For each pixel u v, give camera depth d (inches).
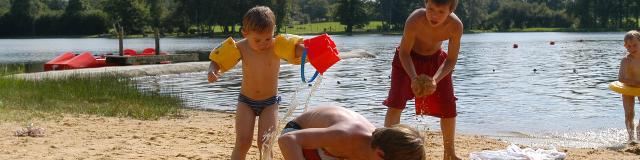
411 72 239.0
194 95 599.8
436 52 250.4
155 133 322.3
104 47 2047.2
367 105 515.5
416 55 249.4
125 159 250.1
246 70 218.1
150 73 878.4
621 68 350.0
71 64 896.9
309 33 3727.9
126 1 3774.6
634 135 350.3
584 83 697.0
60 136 301.0
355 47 1803.6
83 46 2166.6
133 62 995.9
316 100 549.3
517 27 4205.2
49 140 287.4
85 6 4084.6
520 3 4325.8
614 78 756.6
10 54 1632.6
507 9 4242.1
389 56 1336.1
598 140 348.5
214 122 396.8
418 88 211.2
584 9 3993.6
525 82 714.2
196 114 444.8
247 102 219.3
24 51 1806.1
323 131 161.8
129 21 3791.8
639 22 4030.5
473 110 480.1
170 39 3024.1
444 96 249.6
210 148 282.4
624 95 348.8
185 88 678.5
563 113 459.8
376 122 424.2
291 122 182.4
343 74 856.9
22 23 3774.6
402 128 143.9
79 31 3769.7
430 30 239.3
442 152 289.6
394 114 252.5
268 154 208.2
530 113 462.3
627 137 355.6
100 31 3786.9
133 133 319.9
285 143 158.9
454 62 243.0
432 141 326.0
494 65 1006.4
